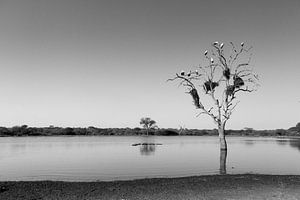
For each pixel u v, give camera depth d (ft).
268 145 284.41
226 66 147.64
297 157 146.20
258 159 134.92
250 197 54.80
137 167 106.11
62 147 247.91
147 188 61.46
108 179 80.12
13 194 55.83
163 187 62.54
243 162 122.11
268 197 54.80
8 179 81.82
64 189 60.13
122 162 123.44
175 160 131.13
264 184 65.72
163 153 175.22
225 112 147.84
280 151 192.03
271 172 93.66
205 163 118.21
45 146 265.13
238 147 246.47
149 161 127.03
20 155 166.50
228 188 61.87
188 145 278.26
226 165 111.55
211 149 214.48
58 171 97.09
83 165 113.60
